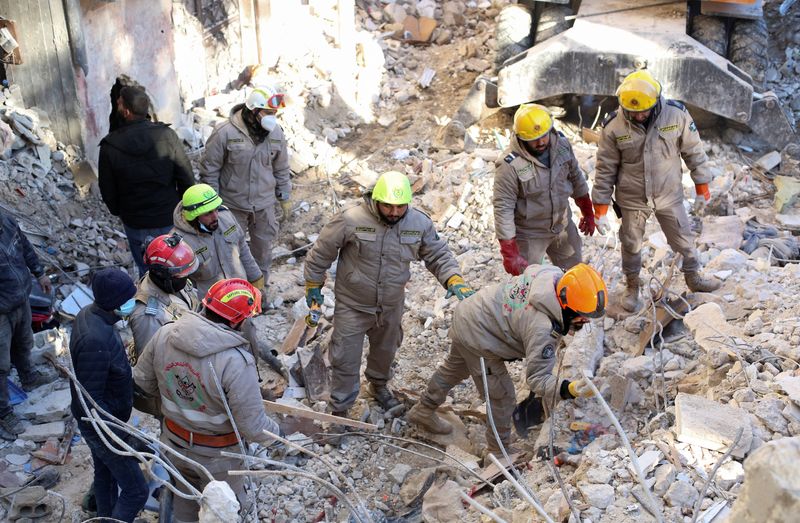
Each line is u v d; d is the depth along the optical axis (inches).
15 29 307.6
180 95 393.7
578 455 184.1
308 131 398.6
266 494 205.9
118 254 311.9
